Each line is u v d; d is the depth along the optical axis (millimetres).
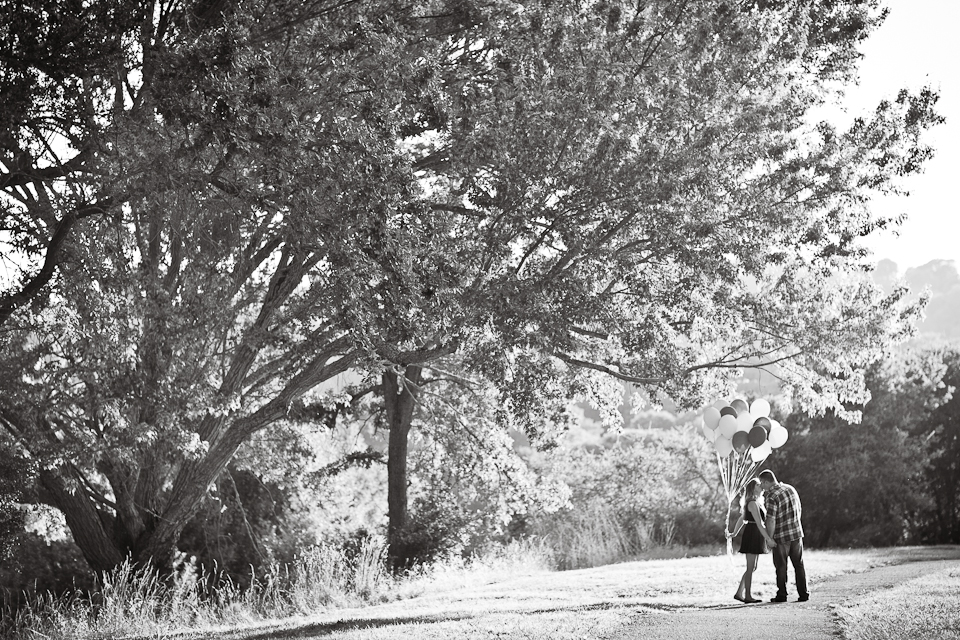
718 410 19188
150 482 22188
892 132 21391
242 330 19750
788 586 17953
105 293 16484
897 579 18578
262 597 21531
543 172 15945
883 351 22312
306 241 14320
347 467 33344
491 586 21828
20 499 19844
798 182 20484
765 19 20016
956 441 47219
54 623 17688
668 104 16719
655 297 18547
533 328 16672
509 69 16547
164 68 13961
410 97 15555
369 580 22812
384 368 15844
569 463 45250
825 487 44344
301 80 14555
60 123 15078
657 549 38688
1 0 13461
